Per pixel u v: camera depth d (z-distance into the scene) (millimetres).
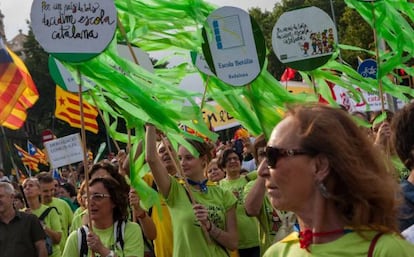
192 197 4758
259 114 5242
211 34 5184
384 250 1977
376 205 2039
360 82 6188
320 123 2053
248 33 5145
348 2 5949
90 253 4477
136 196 5684
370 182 2014
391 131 2887
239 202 5996
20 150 24062
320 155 2039
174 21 5488
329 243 2057
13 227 6156
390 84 6230
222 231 4789
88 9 4562
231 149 6719
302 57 5824
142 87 4641
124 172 6238
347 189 2027
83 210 5918
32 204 7492
